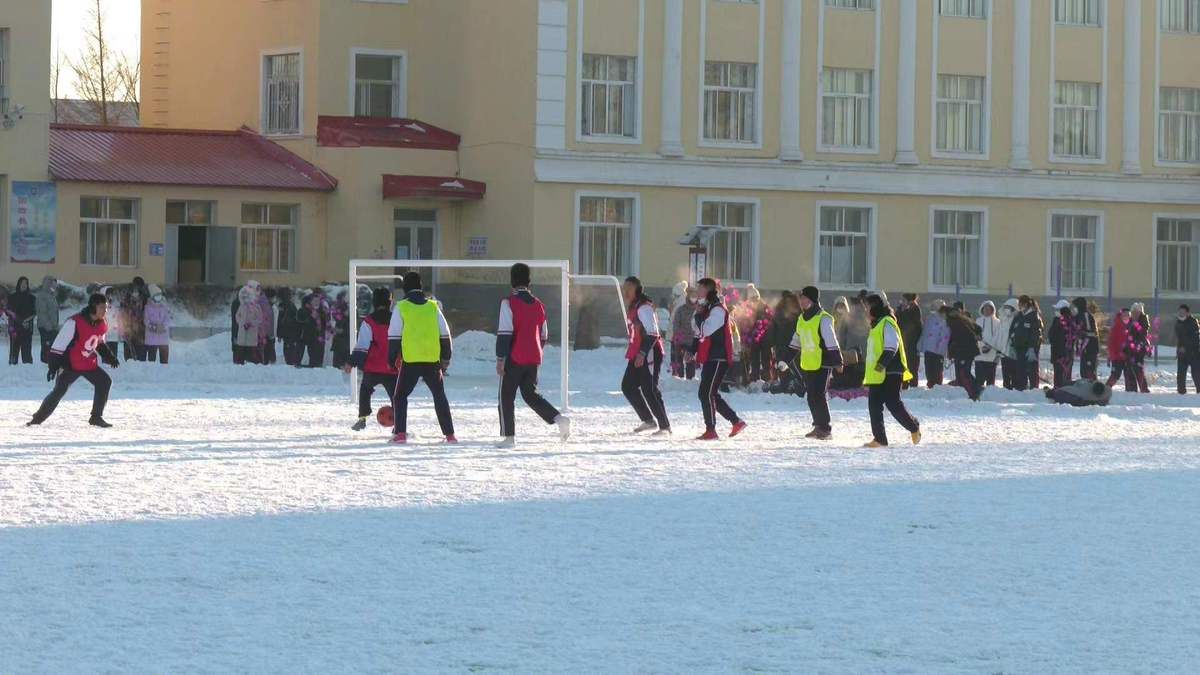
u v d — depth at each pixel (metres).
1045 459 26.80
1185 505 20.67
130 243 59.94
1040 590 14.70
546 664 11.72
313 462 24.42
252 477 22.36
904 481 23.06
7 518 18.22
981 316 43.91
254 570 15.19
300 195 61.66
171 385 41.84
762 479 23.03
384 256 61.59
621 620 13.23
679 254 61.47
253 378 43.38
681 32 61.28
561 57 59.94
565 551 16.48
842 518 19.09
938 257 64.69
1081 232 66.50
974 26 64.88
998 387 44.94
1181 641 12.61
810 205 62.97
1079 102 66.38
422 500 20.16
